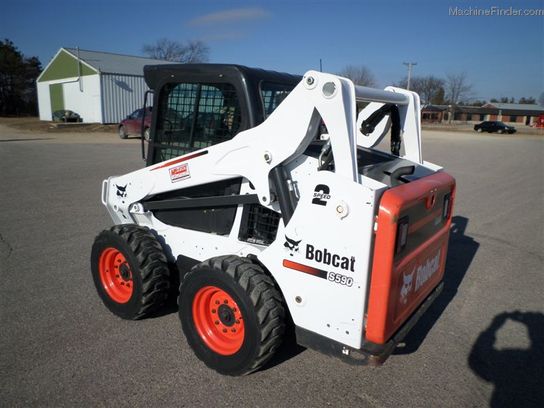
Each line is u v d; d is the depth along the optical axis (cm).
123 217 416
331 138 270
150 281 366
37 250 579
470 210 870
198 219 369
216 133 346
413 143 377
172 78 362
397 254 273
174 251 388
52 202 845
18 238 627
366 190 257
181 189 373
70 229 673
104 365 333
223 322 319
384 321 270
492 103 9619
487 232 720
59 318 402
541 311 445
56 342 362
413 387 318
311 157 295
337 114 265
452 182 361
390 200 258
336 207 268
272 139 294
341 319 279
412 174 341
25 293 452
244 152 310
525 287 503
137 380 316
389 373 334
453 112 8088
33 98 5831
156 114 383
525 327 412
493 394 314
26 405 289
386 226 258
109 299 399
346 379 324
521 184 1182
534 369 346
